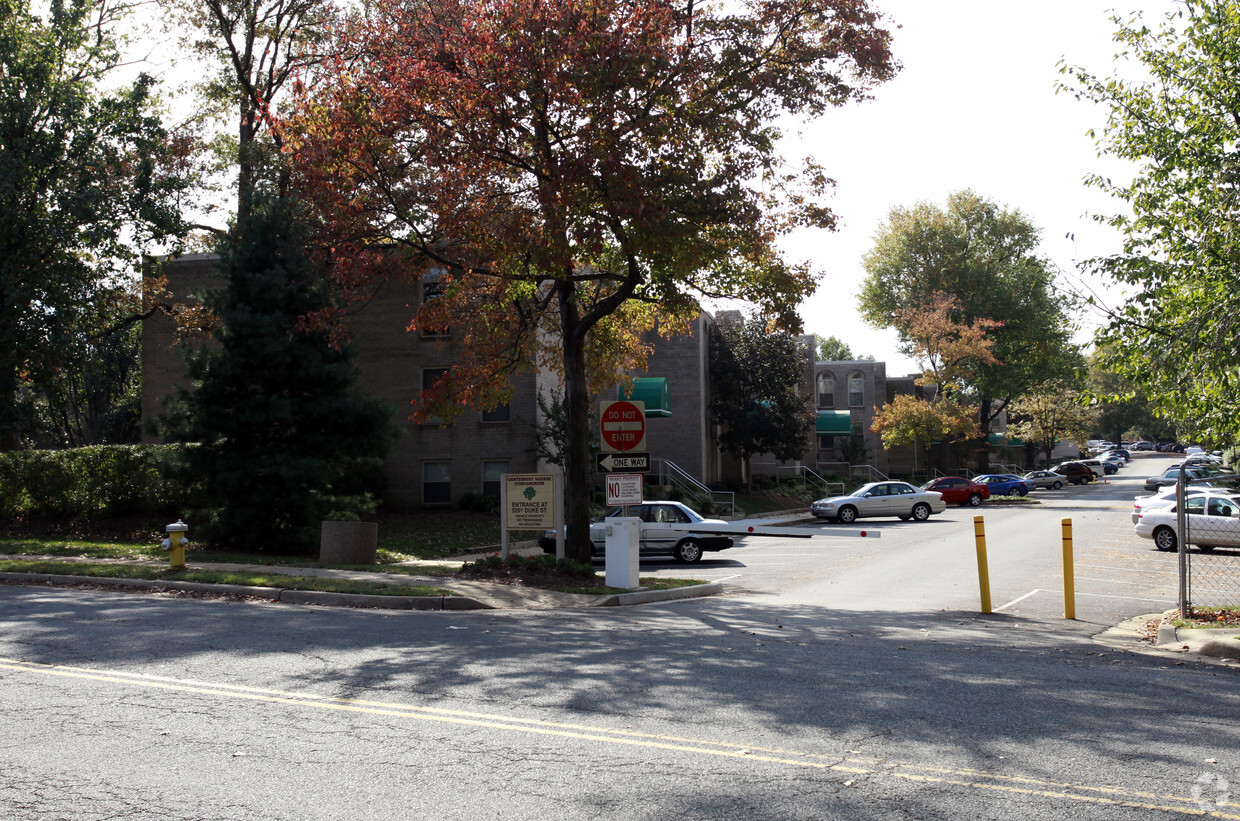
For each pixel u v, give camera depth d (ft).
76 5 84.02
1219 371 37.60
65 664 27.81
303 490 71.20
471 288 63.52
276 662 28.25
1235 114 42.34
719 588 54.70
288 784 16.79
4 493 83.56
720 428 155.22
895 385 240.53
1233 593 50.29
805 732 20.29
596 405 117.91
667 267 51.75
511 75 49.06
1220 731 20.63
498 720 21.26
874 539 93.81
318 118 54.54
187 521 78.23
